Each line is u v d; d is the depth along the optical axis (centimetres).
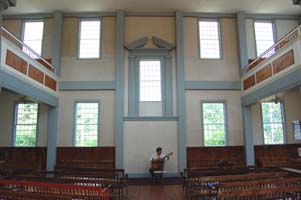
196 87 1265
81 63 1282
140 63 1298
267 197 498
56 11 1291
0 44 759
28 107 1259
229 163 1132
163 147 1210
